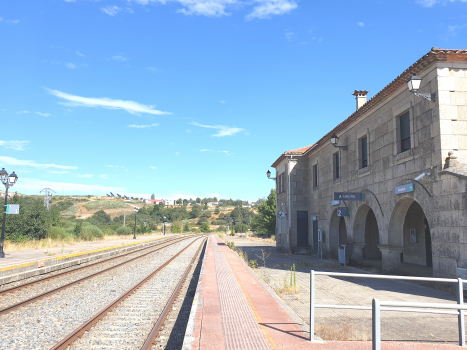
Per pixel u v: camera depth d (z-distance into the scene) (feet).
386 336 18.56
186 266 57.57
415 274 45.24
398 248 43.65
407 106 39.99
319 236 70.28
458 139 34.01
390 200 43.47
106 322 23.13
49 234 89.66
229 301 24.38
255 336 16.62
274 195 145.18
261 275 40.70
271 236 153.89
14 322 22.65
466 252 30.27
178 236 183.01
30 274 40.83
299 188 82.23
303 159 83.30
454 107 34.50
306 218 81.41
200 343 15.60
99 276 42.91
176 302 30.55
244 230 242.99
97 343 19.30
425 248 54.85
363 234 54.54
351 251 55.01
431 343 17.28
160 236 169.07
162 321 23.50
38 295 29.58
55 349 17.56
